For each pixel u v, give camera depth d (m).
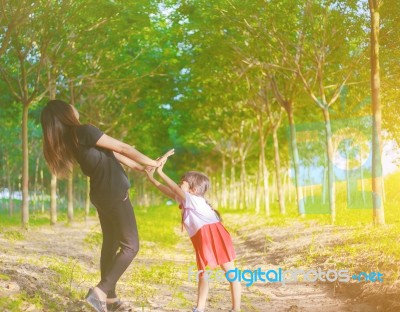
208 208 6.21
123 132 30.31
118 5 19.14
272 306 7.51
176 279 9.61
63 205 57.34
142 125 32.28
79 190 52.69
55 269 8.28
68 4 18.31
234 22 21.67
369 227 14.97
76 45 20.95
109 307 6.29
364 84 23.02
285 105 26.16
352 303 7.36
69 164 5.77
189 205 6.10
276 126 30.08
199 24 22.41
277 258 12.29
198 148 48.50
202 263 6.09
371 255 9.72
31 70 19.73
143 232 21.23
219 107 30.81
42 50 18.78
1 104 25.55
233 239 19.34
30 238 15.22
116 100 28.98
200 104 30.48
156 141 36.19
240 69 25.77
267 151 43.59
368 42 21.00
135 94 27.66
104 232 5.95
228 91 27.62
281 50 22.12
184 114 35.31
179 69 26.67
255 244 15.98
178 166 55.31
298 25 21.09
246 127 40.31
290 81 24.95
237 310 6.16
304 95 27.28
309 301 7.78
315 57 21.62
